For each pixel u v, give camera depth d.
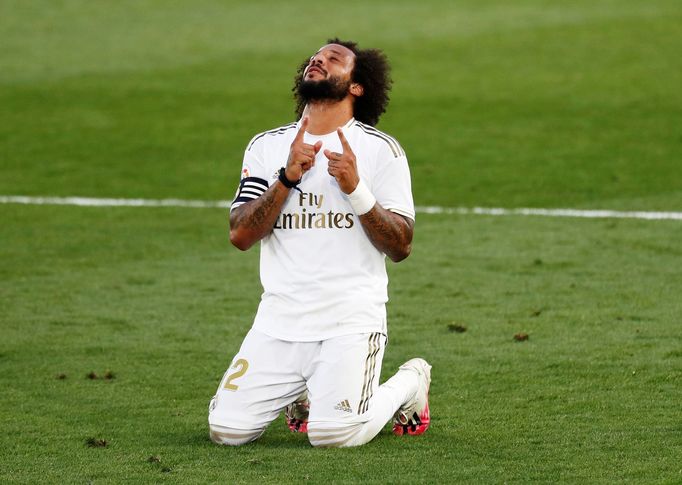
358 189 17.23
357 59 18.47
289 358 17.92
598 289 29.25
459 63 64.31
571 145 48.47
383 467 16.59
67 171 45.75
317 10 79.50
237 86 60.50
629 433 18.50
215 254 34.06
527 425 19.11
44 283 30.84
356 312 17.83
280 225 18.11
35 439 18.61
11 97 58.59
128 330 26.30
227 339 25.52
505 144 48.84
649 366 22.73
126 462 17.14
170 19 77.69
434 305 28.02
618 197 40.53
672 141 48.69
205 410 20.47
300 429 19.28
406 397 18.33
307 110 18.56
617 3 79.00
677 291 28.91
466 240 35.06
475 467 16.62
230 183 44.06
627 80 59.91
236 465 16.83
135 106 56.72
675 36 69.12
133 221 38.41
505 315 27.02
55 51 69.31
